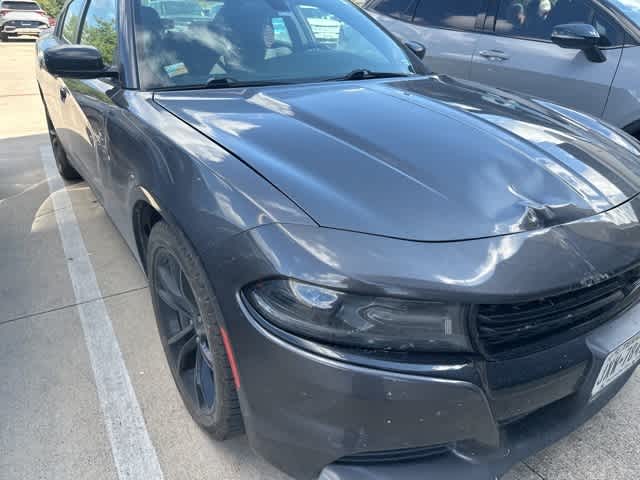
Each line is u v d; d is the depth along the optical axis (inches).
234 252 53.3
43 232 141.9
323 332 48.4
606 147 75.6
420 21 194.9
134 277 118.9
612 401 80.7
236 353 53.9
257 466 71.0
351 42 106.4
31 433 76.3
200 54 90.2
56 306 107.8
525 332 51.9
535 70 163.0
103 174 95.6
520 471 69.5
